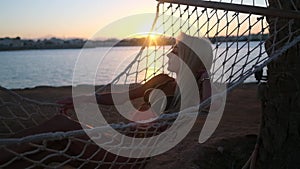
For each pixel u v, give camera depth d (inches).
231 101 371.2
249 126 254.4
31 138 75.4
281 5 114.8
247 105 350.0
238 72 102.7
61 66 1352.1
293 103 121.5
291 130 121.7
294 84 121.0
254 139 202.4
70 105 129.6
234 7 108.4
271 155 126.9
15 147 94.3
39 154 98.0
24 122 153.3
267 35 117.6
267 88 128.3
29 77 888.3
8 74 987.3
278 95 124.5
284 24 116.9
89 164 105.7
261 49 107.0
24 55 3011.8
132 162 109.6
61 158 102.5
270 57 101.5
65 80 786.8
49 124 103.0
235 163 177.2
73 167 106.3
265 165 128.5
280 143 123.8
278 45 118.7
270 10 106.1
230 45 111.0
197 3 114.8
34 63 1610.5
